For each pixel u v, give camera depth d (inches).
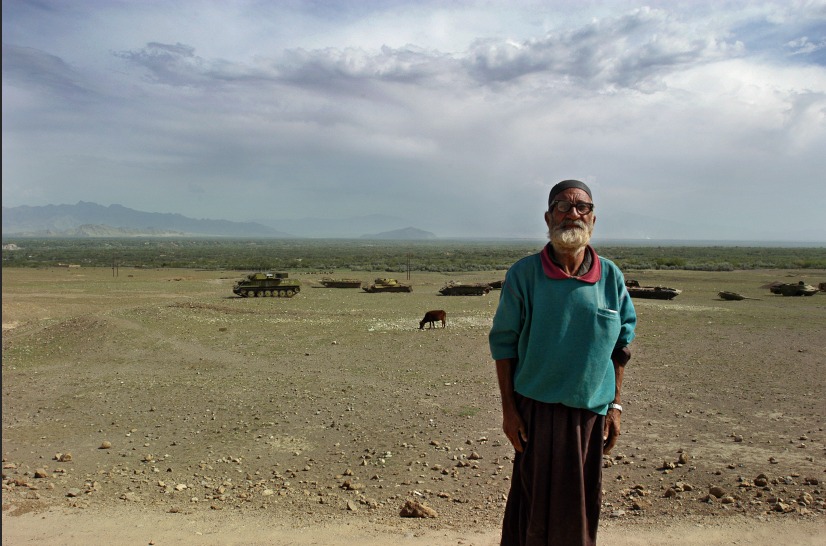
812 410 441.7
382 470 343.3
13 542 216.5
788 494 275.1
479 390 537.0
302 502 284.8
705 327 902.4
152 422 459.8
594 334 133.2
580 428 135.1
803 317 1016.9
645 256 4325.8
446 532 231.0
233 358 711.1
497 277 2482.8
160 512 261.4
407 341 808.3
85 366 677.9
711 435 387.5
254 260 4128.9
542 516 135.7
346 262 3887.8
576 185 138.9
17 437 422.0
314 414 472.1
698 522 235.6
